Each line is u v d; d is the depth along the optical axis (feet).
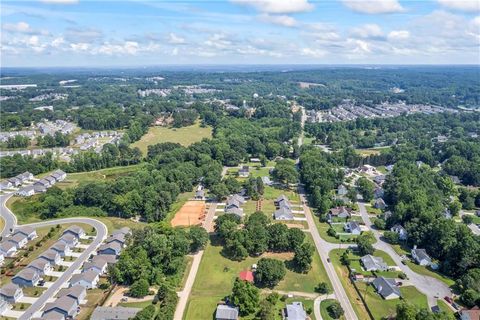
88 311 361.71
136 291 380.37
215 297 385.50
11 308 365.40
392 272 435.94
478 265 412.57
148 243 431.02
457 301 382.63
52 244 485.56
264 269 401.29
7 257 453.17
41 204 578.66
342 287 407.03
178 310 363.76
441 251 458.50
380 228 550.36
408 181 654.53
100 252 455.63
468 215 575.79
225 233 479.82
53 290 395.14
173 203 625.00
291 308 358.02
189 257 460.96
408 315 326.65
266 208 615.98
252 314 360.07
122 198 574.15
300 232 478.59
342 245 498.28
